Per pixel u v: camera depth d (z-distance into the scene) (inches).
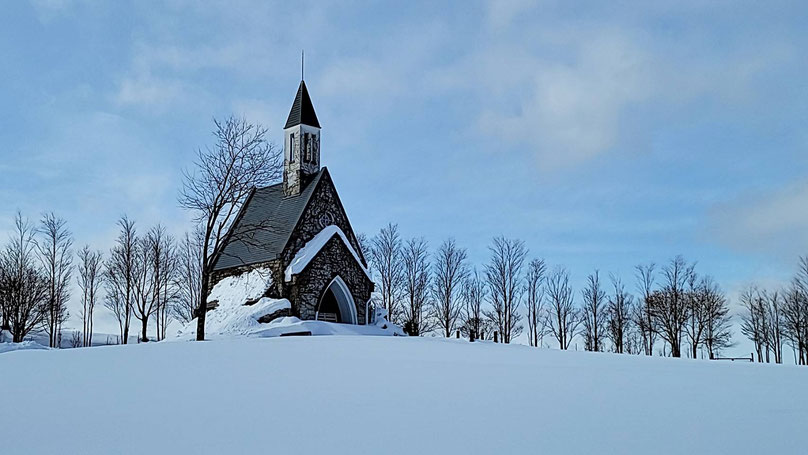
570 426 326.0
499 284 2257.6
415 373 525.7
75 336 2229.3
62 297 2010.3
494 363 623.8
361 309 1731.1
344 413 353.1
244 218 1825.8
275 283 1621.6
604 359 729.0
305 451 276.2
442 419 338.3
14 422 334.0
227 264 1754.4
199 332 1305.4
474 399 399.9
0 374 522.6
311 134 1801.2
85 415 350.9
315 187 1722.4
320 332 1524.4
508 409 368.5
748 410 381.1
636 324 2214.6
